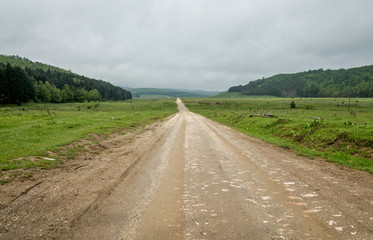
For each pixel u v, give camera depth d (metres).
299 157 9.84
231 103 114.88
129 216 4.48
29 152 9.35
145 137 16.38
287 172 7.46
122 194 5.65
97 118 27.34
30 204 4.96
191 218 4.38
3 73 82.44
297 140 13.88
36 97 99.00
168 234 3.81
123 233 3.86
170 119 37.75
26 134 14.34
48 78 133.50
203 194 5.64
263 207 4.82
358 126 12.10
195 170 7.86
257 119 24.61
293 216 4.39
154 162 9.05
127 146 12.83
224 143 13.67
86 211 4.68
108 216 4.47
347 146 10.30
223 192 5.75
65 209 4.76
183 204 5.04
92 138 14.49
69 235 3.79
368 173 7.34
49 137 13.55
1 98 79.00
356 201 5.04
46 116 28.77
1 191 5.59
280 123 18.91
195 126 25.09
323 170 7.70
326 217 4.31
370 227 3.91
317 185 6.15
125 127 21.84
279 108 74.94
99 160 9.42
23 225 4.08
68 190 5.86
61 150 10.55
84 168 8.10
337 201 5.05
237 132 19.73
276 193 5.61
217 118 40.09
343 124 13.12
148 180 6.77
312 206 4.82
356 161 8.74
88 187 6.11
